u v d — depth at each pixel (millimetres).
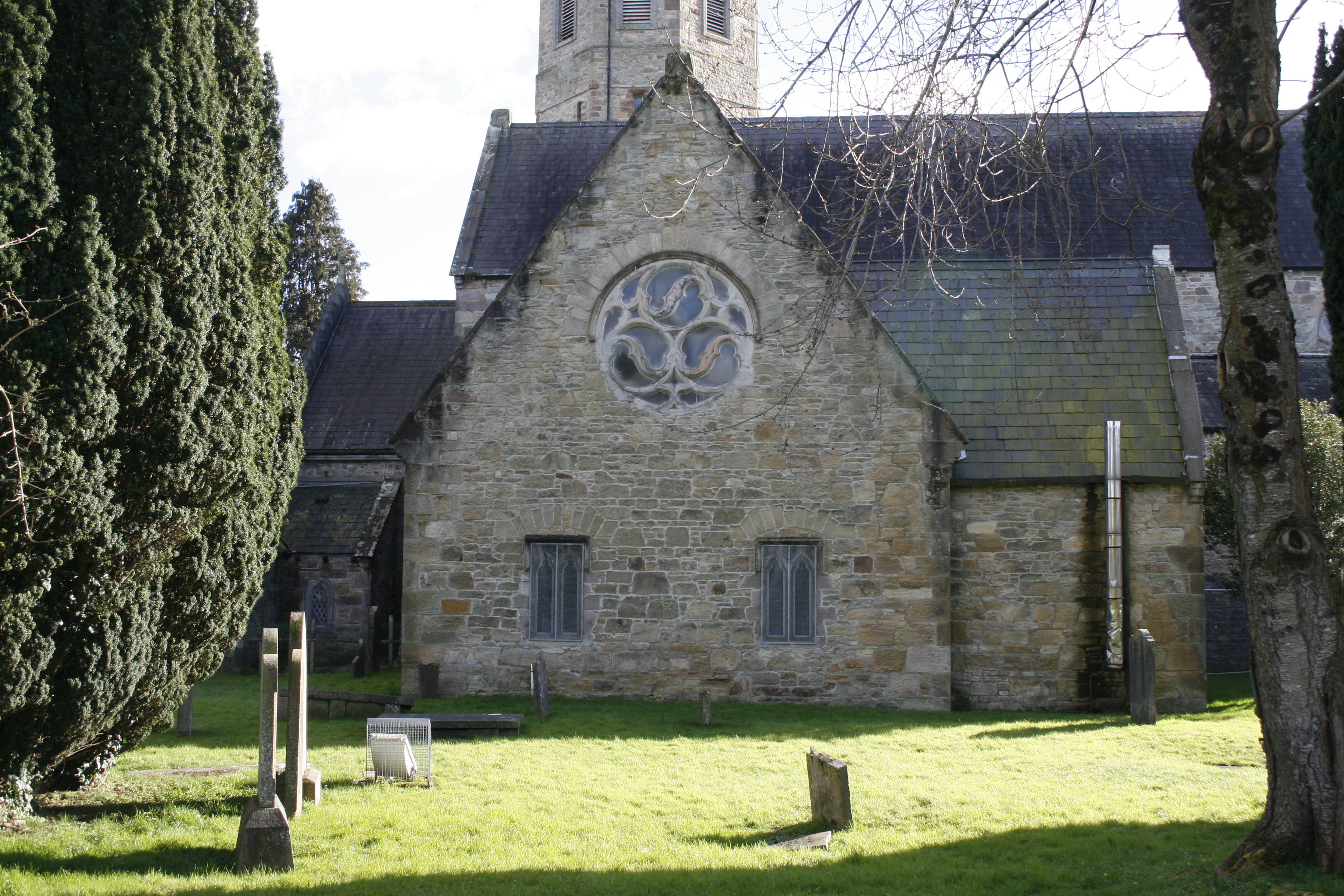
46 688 9242
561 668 17141
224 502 10930
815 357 16891
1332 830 7535
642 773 11852
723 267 17250
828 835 9352
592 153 26625
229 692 20250
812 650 16875
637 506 17172
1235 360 8188
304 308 42469
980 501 17219
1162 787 11102
